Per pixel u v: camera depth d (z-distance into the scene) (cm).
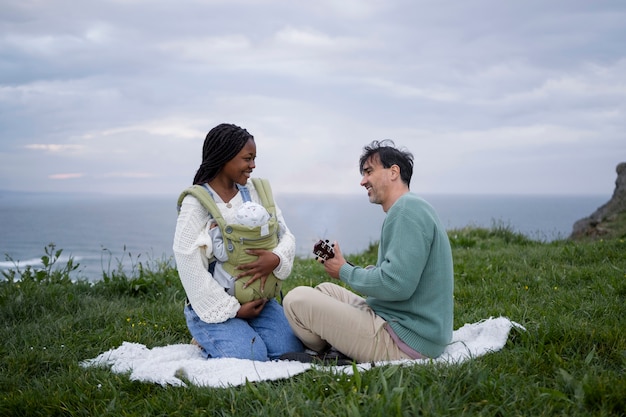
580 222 1463
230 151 369
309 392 282
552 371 315
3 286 573
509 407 267
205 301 362
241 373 316
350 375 298
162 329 464
